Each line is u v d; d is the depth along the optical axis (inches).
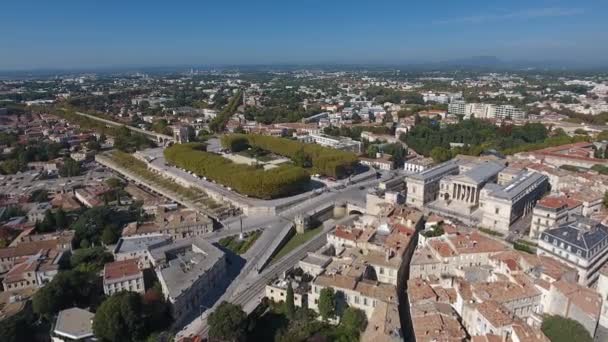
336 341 6063.0
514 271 6688.0
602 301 6250.0
